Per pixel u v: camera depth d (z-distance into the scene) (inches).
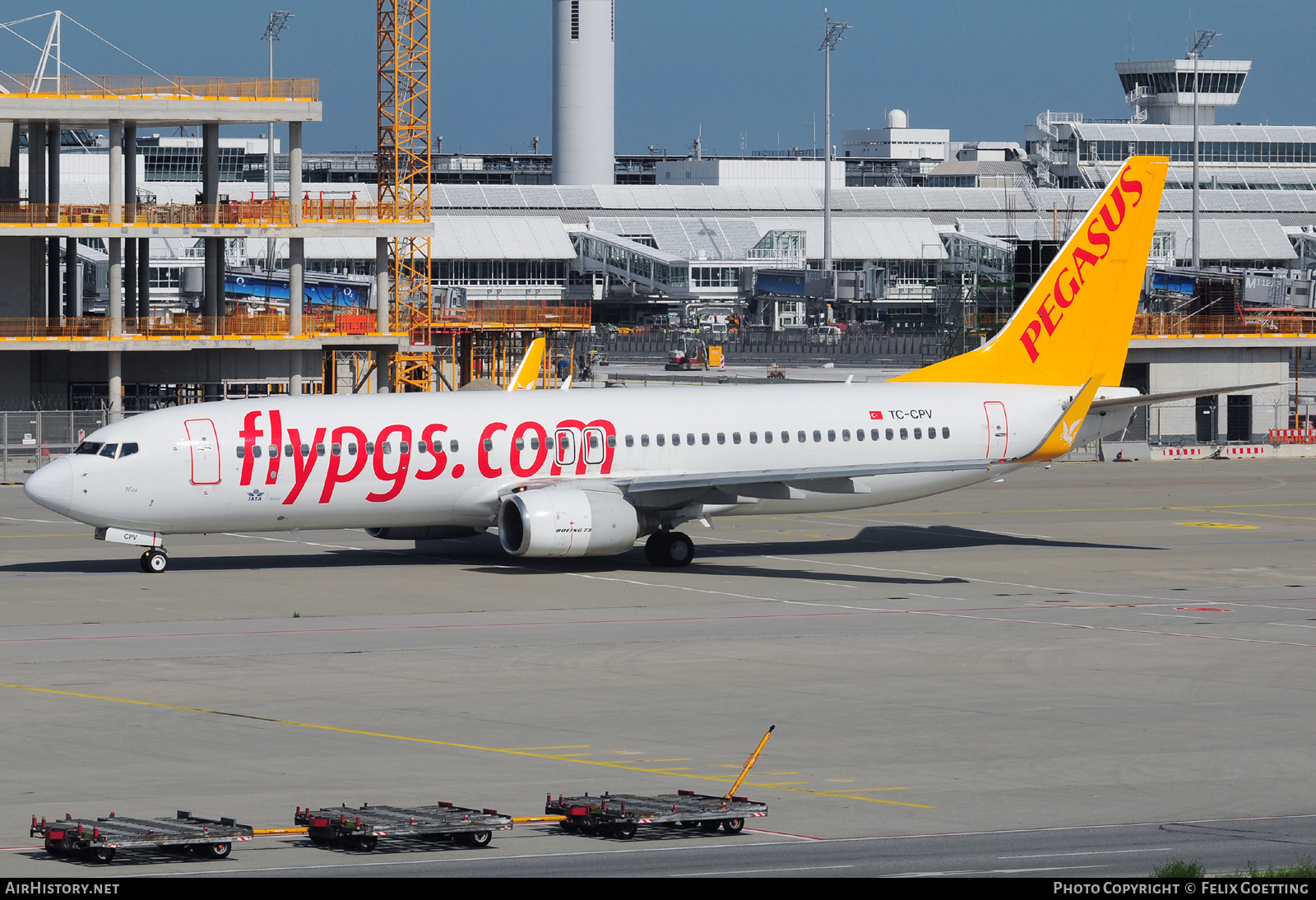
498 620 6811.0
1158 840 3597.4
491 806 3863.2
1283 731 4793.3
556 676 5600.4
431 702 5162.4
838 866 3336.6
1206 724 4894.2
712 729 4785.9
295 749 4500.5
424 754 4448.8
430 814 3540.8
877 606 7283.5
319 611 7003.0
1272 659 6023.6
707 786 4099.4
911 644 6299.2
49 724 4805.6
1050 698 5285.4
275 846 3489.2
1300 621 6934.1
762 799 3966.5
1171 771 4301.2
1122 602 7465.6
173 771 4227.4
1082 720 4940.9
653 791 4025.6
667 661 5910.4
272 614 6934.1
